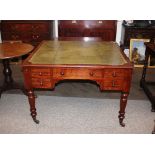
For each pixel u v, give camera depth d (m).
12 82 3.15
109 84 2.17
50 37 4.08
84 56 2.34
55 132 2.33
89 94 3.18
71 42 2.95
